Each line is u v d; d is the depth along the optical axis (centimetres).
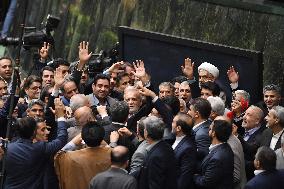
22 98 2720
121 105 2269
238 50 2814
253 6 3120
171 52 3019
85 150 2153
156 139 2116
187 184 2161
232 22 3180
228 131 2156
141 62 2761
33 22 4603
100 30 3956
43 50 3105
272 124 2316
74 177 2142
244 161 2267
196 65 2953
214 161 2141
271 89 2545
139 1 3638
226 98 2761
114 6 3856
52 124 2345
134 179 2020
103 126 2272
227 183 2161
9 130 2211
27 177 2195
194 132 2277
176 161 2152
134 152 2178
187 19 3353
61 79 2542
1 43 3172
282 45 3025
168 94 2556
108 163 2152
